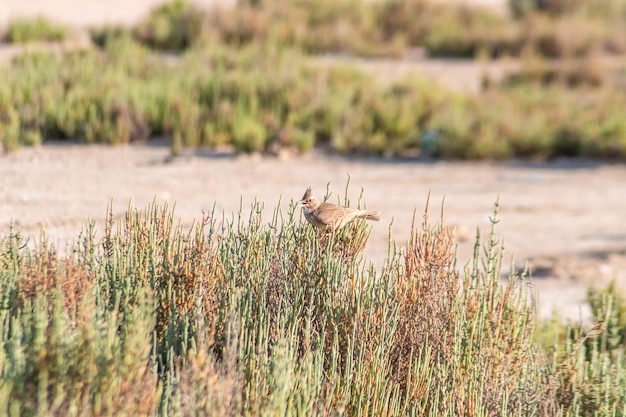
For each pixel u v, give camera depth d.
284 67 78.25
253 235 23.41
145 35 103.19
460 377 21.34
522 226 47.12
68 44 97.50
